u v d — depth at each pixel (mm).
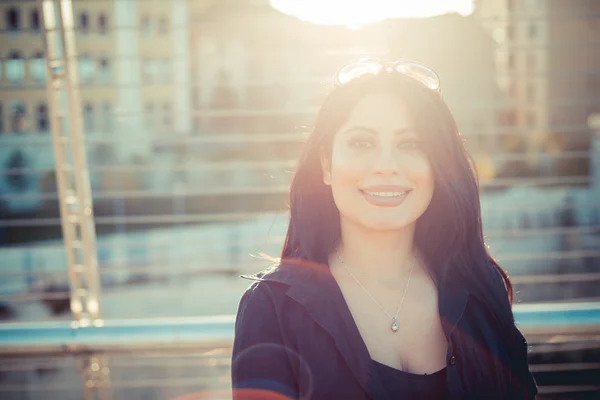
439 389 1550
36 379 4750
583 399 3605
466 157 1688
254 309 1575
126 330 2053
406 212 1543
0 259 9234
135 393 4758
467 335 1620
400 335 1571
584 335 2102
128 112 2930
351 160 1529
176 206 14164
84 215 2449
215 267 2990
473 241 1685
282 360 1533
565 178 3039
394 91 1546
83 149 2436
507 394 1665
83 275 2539
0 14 12031
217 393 2758
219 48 13781
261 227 4285
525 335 2086
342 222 1622
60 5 2328
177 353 2072
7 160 13312
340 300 1533
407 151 1566
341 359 1506
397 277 1631
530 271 7836
